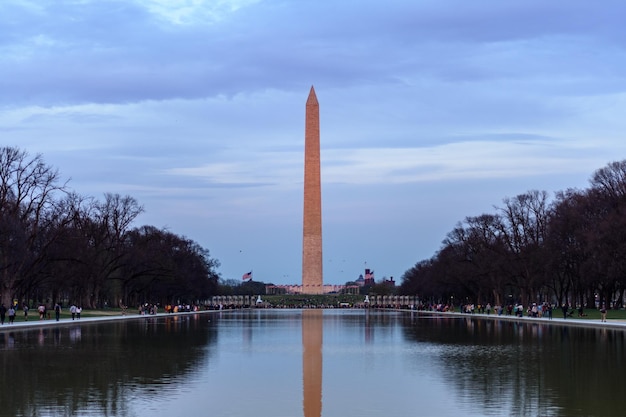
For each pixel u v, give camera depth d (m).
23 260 103.44
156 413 32.12
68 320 103.88
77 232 122.69
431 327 95.56
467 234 166.00
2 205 102.50
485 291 167.75
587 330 85.12
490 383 40.28
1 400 34.91
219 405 33.91
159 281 157.00
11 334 77.12
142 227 174.12
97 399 35.28
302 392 37.41
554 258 128.75
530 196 142.38
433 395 36.53
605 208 123.75
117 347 61.47
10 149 107.19
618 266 108.38
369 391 37.78
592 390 37.66
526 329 88.62
